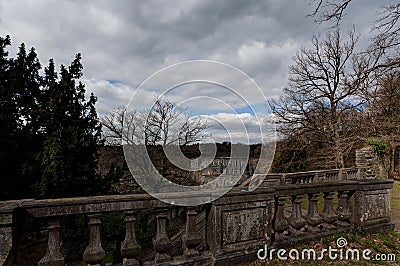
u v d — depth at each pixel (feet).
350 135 55.42
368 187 15.56
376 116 49.44
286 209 20.40
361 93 51.08
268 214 12.46
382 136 46.21
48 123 35.53
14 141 33.04
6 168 32.63
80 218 24.30
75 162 35.78
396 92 45.06
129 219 10.00
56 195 33.53
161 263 10.25
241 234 11.68
